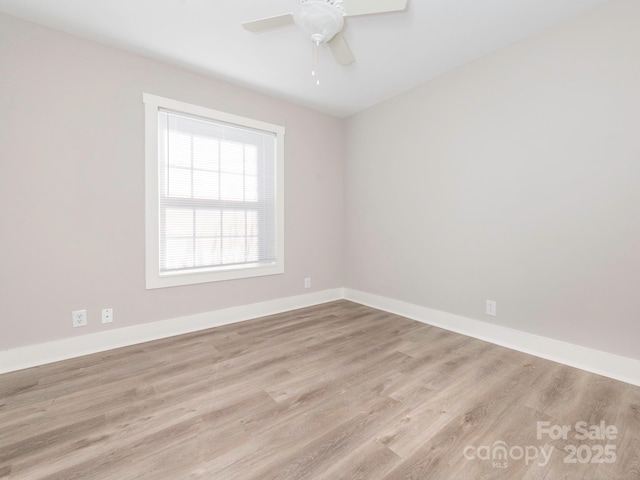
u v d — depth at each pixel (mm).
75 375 1931
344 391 1751
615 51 1858
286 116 3342
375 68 2670
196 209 2775
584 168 2000
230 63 2557
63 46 2131
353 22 2053
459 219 2719
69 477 1146
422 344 2455
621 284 1881
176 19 2016
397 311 3309
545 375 1935
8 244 1981
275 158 3273
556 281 2150
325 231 3766
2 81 1943
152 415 1526
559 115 2096
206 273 2807
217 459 1240
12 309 2000
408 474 1163
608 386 1795
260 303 3199
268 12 1963
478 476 1155
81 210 2219
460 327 2732
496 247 2471
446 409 1576
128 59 2381
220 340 2527
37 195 2062
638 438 1355
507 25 2102
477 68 2535
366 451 1285
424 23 2068
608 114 1896
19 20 1989
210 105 2791
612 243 1907
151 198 2502
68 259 2178
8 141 1964
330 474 1164
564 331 2121
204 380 1873
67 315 2184
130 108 2395
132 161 2414
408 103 3109
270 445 1320
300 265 3537
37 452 1272
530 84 2229
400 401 1650
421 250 3055
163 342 2480
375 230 3543
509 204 2381
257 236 3184
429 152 2941
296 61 2531
